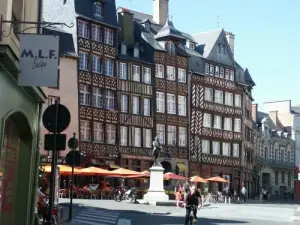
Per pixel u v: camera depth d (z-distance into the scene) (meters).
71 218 18.81
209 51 52.62
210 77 52.16
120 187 37.72
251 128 61.44
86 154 40.53
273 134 71.81
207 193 46.88
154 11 52.88
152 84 46.31
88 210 24.53
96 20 42.38
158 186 33.47
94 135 41.56
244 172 57.44
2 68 9.80
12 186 12.82
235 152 54.84
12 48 10.02
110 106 43.22
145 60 46.22
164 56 47.47
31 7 12.74
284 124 78.00
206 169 50.91
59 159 37.34
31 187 13.35
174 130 47.84
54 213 13.98
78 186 38.47
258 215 27.02
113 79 43.44
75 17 41.16
